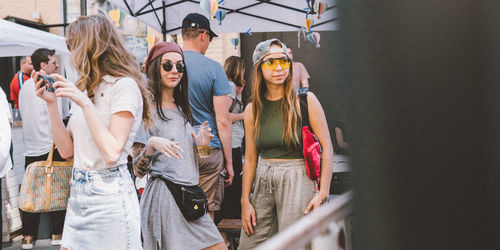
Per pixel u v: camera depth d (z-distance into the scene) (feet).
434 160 0.84
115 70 6.96
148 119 7.61
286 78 7.90
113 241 6.85
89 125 6.54
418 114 0.84
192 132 8.54
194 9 18.03
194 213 8.22
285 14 18.40
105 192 6.83
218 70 10.32
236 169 13.58
